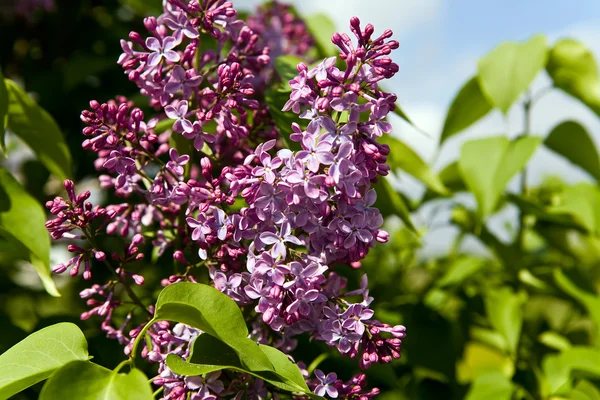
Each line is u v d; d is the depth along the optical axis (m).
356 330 0.54
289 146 0.59
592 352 0.72
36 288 0.82
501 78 0.76
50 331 0.55
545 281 0.79
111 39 0.90
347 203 0.54
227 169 0.55
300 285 0.53
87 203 0.56
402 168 0.72
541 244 0.96
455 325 0.77
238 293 0.55
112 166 0.55
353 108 0.53
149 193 0.58
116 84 0.86
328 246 0.54
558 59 0.79
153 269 0.80
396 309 0.76
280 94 0.60
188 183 0.55
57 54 0.90
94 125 0.55
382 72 0.54
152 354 0.55
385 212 0.67
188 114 0.56
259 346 0.54
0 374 0.53
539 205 0.76
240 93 0.56
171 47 0.56
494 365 0.81
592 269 0.88
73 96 0.85
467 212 0.82
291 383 0.53
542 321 0.84
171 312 0.53
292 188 0.53
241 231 0.54
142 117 0.56
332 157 0.53
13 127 0.66
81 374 0.51
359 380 0.55
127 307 0.68
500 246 0.80
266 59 0.59
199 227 0.54
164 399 0.54
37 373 0.53
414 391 0.75
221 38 0.59
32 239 0.62
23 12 0.88
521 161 0.73
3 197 0.62
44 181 0.85
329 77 0.54
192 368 0.52
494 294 0.77
